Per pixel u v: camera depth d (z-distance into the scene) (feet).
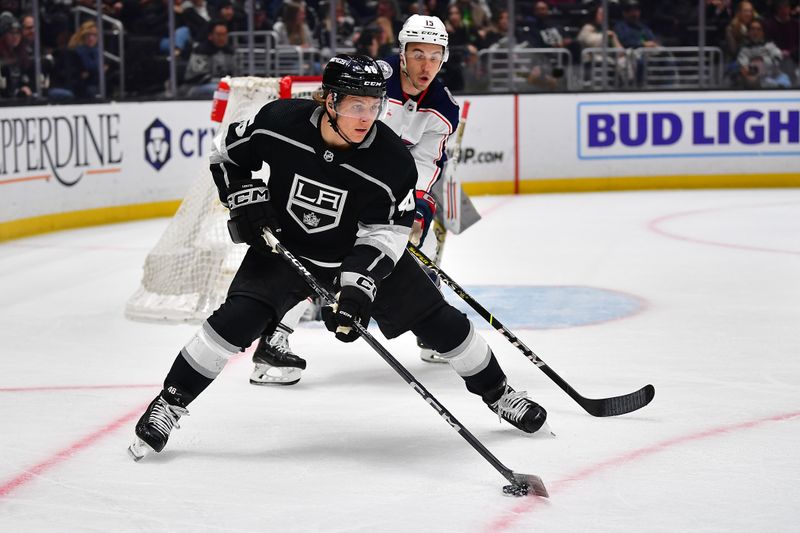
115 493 13.28
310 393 18.21
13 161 37.78
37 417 16.76
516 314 24.80
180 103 45.14
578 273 30.53
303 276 13.93
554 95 52.42
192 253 24.45
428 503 12.85
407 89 18.33
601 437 15.55
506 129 52.13
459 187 21.59
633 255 33.73
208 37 49.49
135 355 21.15
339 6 52.42
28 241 37.58
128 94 48.39
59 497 13.15
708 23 55.01
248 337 14.34
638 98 53.06
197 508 12.73
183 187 45.55
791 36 55.36
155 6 48.19
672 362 20.20
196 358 14.34
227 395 18.08
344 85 13.32
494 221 42.63
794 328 23.08
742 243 35.96
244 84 25.46
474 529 11.99
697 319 24.07
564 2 54.29
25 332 23.36
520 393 15.62
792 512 12.48
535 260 32.91
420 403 17.54
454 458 14.65
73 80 45.57
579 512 12.52
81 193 41.16
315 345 21.86
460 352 15.19
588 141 52.95
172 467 14.28
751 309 25.18
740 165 53.98
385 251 14.06
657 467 14.17
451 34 53.36
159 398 14.56
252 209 14.28
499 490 13.32
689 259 32.81
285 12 51.13
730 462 14.37
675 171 53.78
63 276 30.83
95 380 19.17
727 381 18.79
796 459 14.47
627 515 12.42
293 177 14.12
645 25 55.11
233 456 14.75
